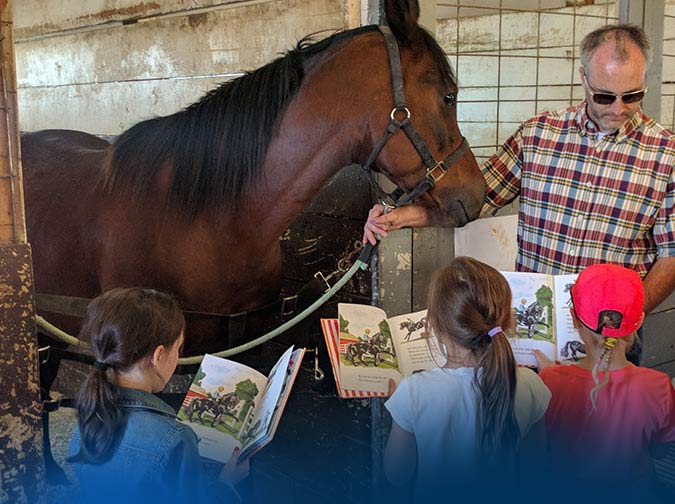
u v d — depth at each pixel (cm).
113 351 124
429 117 182
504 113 278
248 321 203
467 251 240
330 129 180
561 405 150
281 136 182
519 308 180
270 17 242
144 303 128
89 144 260
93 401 122
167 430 123
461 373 135
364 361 171
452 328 132
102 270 199
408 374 172
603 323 144
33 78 391
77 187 210
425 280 231
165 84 294
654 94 288
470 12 262
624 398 145
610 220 188
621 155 186
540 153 196
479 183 191
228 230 187
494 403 129
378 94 178
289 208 188
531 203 199
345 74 179
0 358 136
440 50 186
